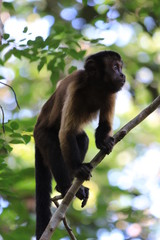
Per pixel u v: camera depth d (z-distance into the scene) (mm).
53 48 11594
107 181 19531
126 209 17703
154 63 22516
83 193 10141
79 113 10859
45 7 23062
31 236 11852
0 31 9359
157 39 22703
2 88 23172
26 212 12594
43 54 11812
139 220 17500
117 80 11125
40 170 11633
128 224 17266
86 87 11031
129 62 22406
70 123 10570
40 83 23188
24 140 10148
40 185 11531
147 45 22859
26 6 23359
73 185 8781
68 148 10344
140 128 22812
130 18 20312
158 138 22828
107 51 11430
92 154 20109
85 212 16984
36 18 22969
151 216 17766
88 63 11188
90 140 20109
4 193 10742
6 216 12516
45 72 23203
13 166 17984
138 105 22219
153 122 22906
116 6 19078
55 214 8578
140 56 22578
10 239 11664
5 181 10680
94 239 15836
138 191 20188
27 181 15406
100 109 11172
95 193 19016
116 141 9664
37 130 11531
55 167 10906
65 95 11055
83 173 9742
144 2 18312
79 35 12055
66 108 10664
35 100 22875
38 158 11656
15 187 15320
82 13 21172
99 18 15867
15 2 23188
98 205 17719
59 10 22625
